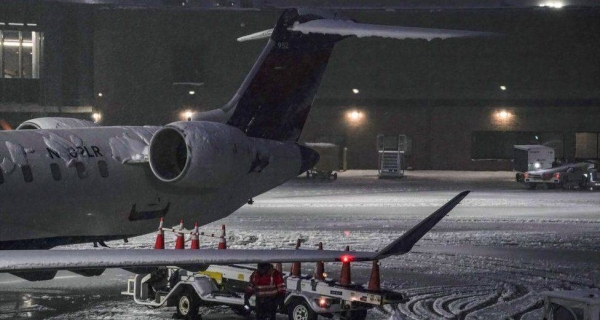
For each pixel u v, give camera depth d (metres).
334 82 130.00
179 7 127.88
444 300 34.81
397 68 128.50
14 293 35.66
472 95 128.00
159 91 128.38
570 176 98.06
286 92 40.84
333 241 51.47
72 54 126.50
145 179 36.34
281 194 89.56
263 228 57.91
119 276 39.84
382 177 116.81
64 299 34.62
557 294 25.81
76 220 34.22
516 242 52.09
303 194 89.62
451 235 55.19
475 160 132.00
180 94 128.12
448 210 27.25
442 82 127.62
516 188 99.56
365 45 128.88
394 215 67.75
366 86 129.12
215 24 127.38
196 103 128.38
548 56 124.81
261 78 40.06
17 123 125.56
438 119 131.88
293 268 31.81
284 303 30.81
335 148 111.94
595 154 129.75
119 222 36.00
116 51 127.75
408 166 132.75
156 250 25.36
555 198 85.62
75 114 128.38
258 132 40.28
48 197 32.75
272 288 29.44
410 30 31.59
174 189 37.38
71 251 24.73
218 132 36.38
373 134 132.38
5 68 125.19
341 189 97.06
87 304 33.75
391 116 132.12
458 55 126.62
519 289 37.38
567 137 128.75
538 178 97.88
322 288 30.31
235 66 127.50
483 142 132.38
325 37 41.06
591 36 123.50
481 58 126.31
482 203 79.56
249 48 127.12
